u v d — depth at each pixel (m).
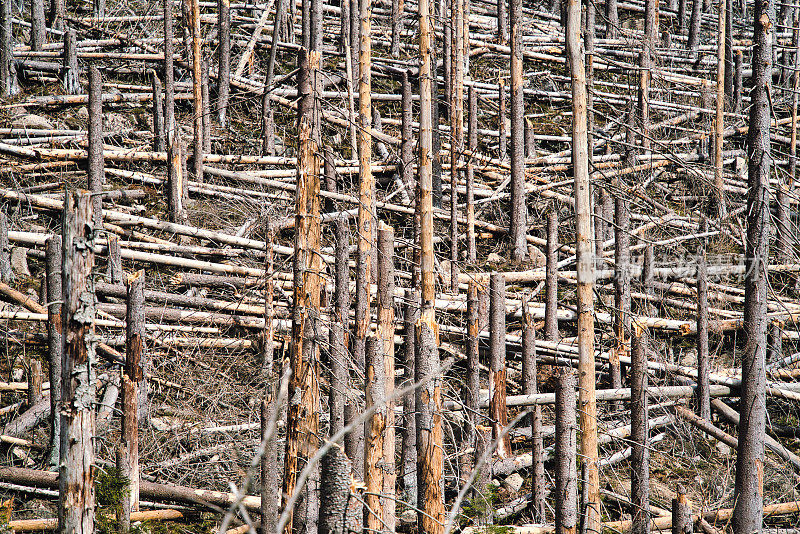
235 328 22.19
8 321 21.72
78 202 12.32
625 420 21.20
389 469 14.41
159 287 22.97
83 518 12.26
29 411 18.81
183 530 16.45
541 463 17.77
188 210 25.88
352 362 17.66
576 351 21.64
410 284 24.06
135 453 15.91
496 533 16.02
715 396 21.97
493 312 19.58
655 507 18.88
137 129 30.22
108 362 20.39
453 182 25.78
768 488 20.34
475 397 19.25
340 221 19.61
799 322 24.77
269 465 14.37
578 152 16.67
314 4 30.69
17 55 30.41
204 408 20.53
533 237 27.86
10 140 27.17
